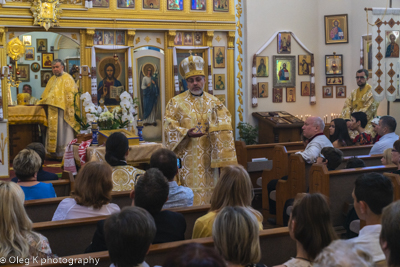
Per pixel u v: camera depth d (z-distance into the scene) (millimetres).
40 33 15562
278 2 12664
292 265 2369
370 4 12047
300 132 11953
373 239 2664
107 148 4805
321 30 12961
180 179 6809
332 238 2406
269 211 7191
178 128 6531
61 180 5070
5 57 10305
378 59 9891
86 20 10875
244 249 2225
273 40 12641
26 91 14797
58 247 3465
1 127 9703
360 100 10867
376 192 2881
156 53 11750
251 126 12133
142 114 11719
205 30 11922
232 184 3273
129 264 2197
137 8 11312
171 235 3084
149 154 7172
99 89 11375
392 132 6898
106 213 3643
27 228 2777
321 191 5199
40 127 11969
